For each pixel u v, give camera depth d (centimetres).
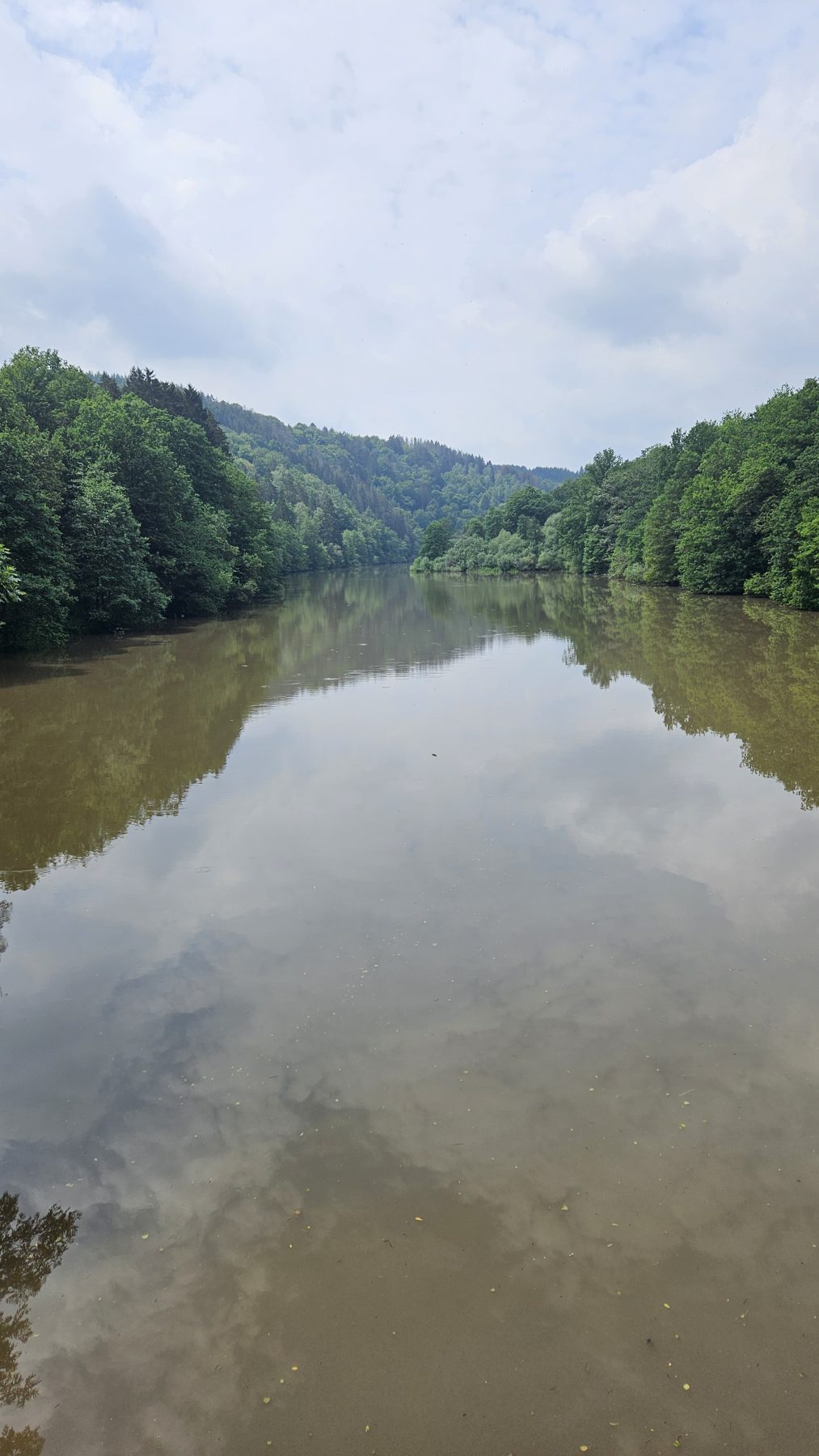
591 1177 501
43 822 1221
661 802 1212
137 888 976
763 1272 432
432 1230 466
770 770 1352
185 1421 372
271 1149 536
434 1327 409
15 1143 551
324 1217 479
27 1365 402
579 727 1714
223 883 977
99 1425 372
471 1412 368
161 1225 480
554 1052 625
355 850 1062
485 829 1120
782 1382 376
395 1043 645
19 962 809
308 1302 426
